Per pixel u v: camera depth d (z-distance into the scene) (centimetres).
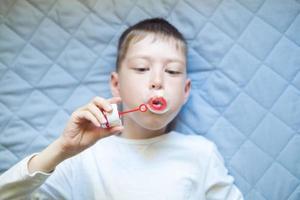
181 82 94
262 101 106
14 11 106
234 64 106
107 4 107
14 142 107
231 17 106
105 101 80
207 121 107
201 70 107
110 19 107
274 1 105
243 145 106
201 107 107
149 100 89
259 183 105
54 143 84
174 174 97
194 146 101
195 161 100
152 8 107
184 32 107
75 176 99
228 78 106
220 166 101
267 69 105
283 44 105
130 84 92
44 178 85
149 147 100
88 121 82
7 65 106
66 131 82
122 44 99
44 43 107
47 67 107
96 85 108
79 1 107
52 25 107
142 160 99
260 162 105
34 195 94
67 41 107
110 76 105
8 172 85
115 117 79
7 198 85
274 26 105
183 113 108
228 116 107
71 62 107
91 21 107
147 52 92
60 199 98
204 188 99
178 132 107
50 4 107
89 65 107
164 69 92
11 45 106
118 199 95
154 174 97
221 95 107
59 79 107
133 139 101
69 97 108
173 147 100
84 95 108
